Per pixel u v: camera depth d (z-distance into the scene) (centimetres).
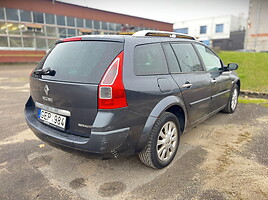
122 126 216
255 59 1290
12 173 267
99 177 257
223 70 416
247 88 706
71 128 230
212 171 263
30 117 286
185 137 365
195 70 329
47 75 250
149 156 252
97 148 208
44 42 2412
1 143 350
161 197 221
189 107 303
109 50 227
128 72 223
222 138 359
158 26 3572
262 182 240
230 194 222
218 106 409
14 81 1068
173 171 265
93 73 217
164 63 274
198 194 223
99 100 207
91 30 2752
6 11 2120
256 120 441
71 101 222
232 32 4528
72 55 245
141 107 229
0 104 601
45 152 321
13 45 2219
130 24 3162
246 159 289
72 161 295
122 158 300
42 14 2350
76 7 2584
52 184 245
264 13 2467
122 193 228
